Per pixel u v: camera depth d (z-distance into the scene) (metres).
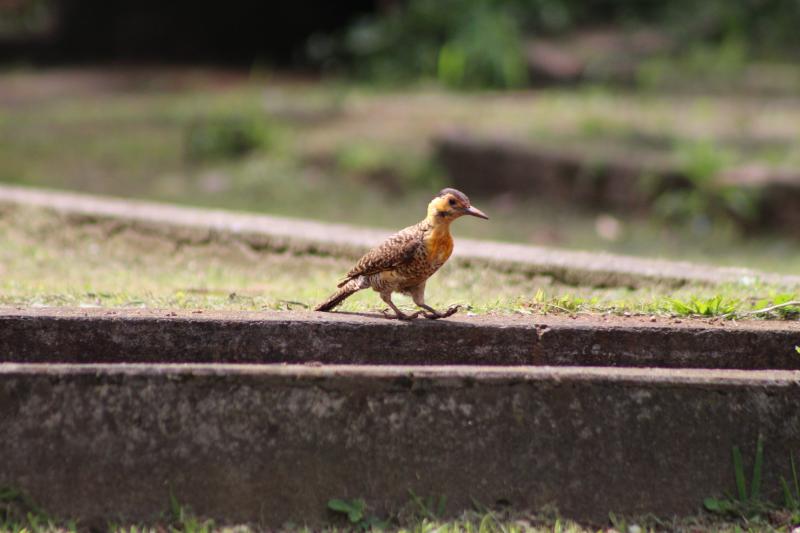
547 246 19.91
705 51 37.59
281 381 7.42
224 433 7.34
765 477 7.58
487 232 20.81
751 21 39.88
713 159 21.75
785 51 38.12
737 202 20.80
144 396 7.33
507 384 7.55
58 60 44.00
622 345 8.55
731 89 32.97
